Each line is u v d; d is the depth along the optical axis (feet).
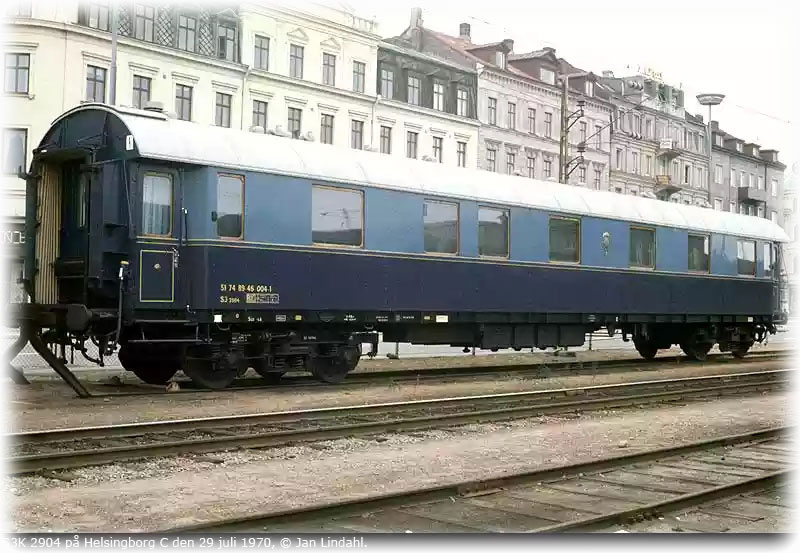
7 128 120.06
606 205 76.69
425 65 169.07
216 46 136.36
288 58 145.59
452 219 64.03
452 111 174.09
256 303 52.47
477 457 35.06
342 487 28.99
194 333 51.49
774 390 63.31
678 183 245.45
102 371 66.44
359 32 155.94
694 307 84.28
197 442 34.06
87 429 35.88
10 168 120.37
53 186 52.19
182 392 52.39
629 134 224.12
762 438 40.73
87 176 49.39
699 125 258.16
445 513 25.36
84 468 30.45
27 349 75.15
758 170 284.82
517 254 68.23
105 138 49.73
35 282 51.34
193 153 50.29
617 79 238.48
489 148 181.47
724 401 56.54
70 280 50.72
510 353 100.83
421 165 63.93
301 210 54.90
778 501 28.12
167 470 30.91
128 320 48.39
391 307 59.57
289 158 55.01
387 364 79.77
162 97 129.18
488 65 180.86
